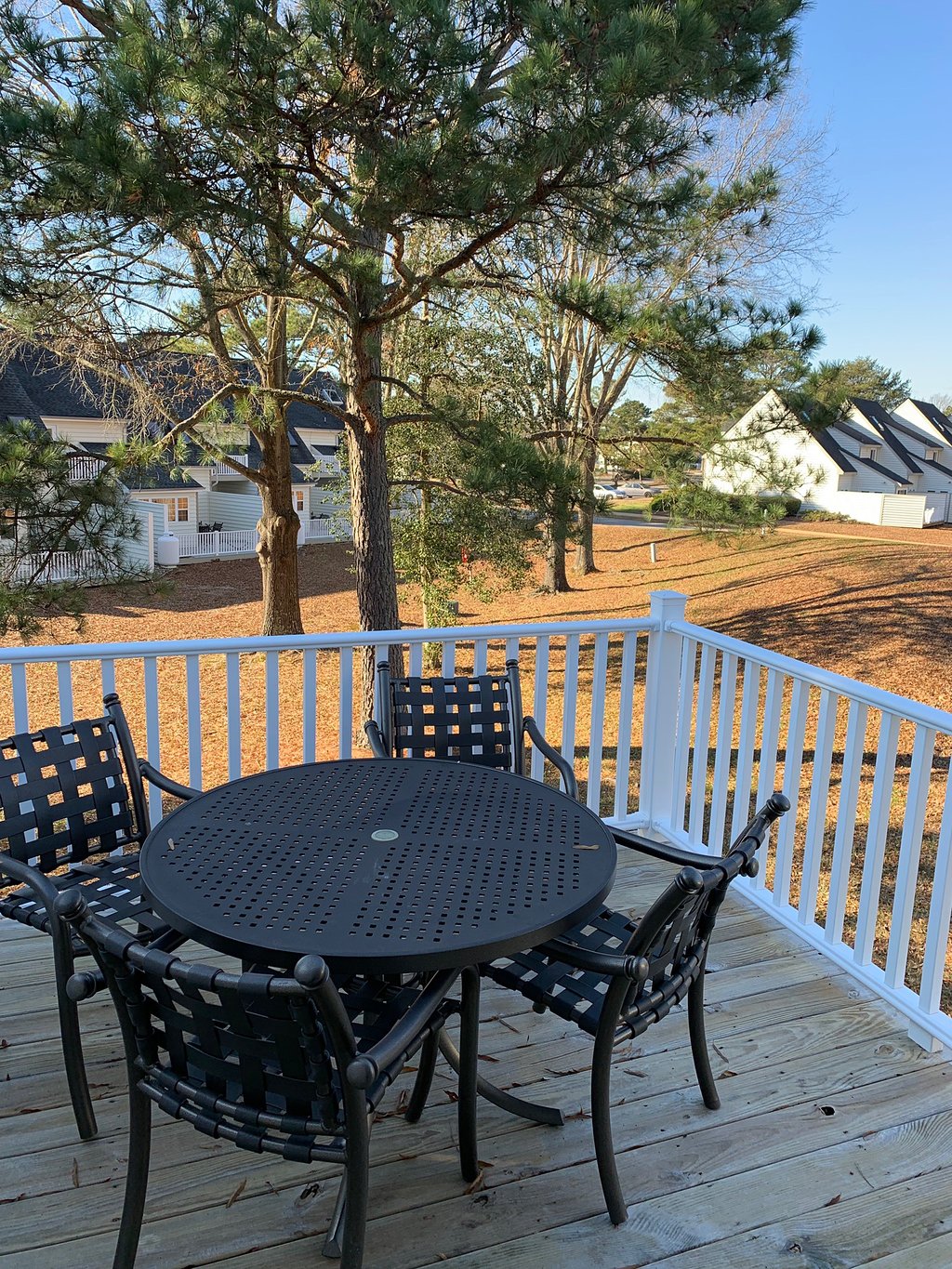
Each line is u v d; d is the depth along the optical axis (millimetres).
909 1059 2273
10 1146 1894
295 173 5008
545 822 1993
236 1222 1723
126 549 7613
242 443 12695
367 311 6305
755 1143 1969
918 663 11086
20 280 5520
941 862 2268
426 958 1441
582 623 3332
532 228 5477
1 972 2539
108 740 2324
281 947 1452
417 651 3186
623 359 11727
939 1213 1793
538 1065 2207
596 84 4031
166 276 6266
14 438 6715
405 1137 1964
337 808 2051
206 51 4262
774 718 3006
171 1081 1406
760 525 7984
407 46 4211
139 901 1994
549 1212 1765
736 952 2764
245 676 12961
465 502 8820
